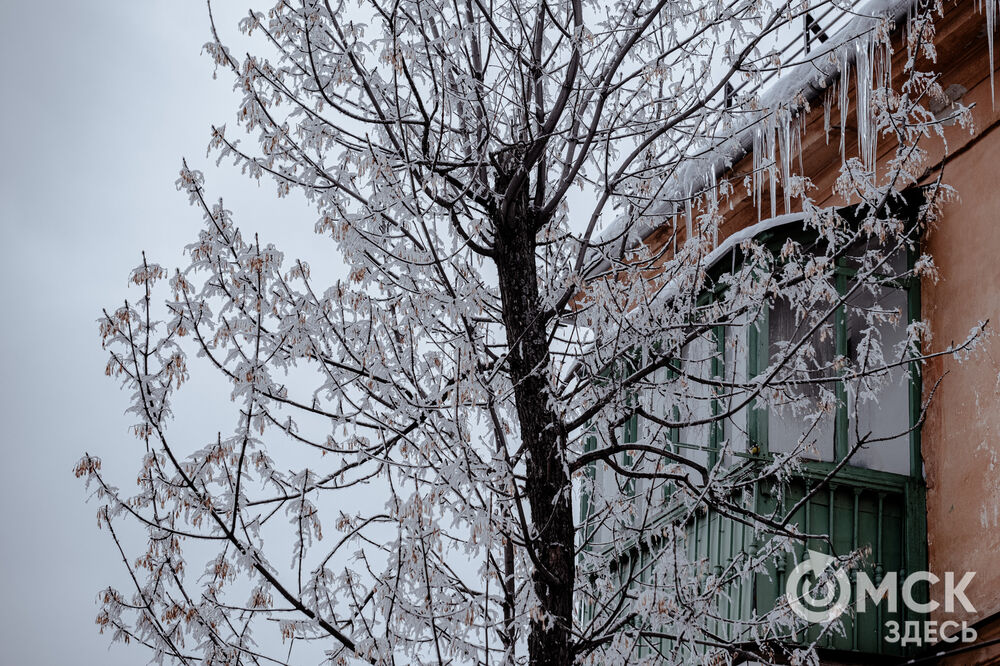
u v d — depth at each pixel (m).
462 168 7.73
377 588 6.48
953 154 9.24
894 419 9.09
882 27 7.97
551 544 6.90
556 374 7.54
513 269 7.59
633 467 8.02
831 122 9.71
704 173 8.66
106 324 6.73
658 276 7.81
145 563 6.62
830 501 8.63
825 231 7.53
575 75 7.91
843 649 8.23
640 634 6.73
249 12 7.21
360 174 7.17
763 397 7.38
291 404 6.92
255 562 6.61
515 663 6.65
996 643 7.83
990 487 8.38
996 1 8.67
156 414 6.72
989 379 8.57
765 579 8.28
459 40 7.24
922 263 7.92
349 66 7.23
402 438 6.91
